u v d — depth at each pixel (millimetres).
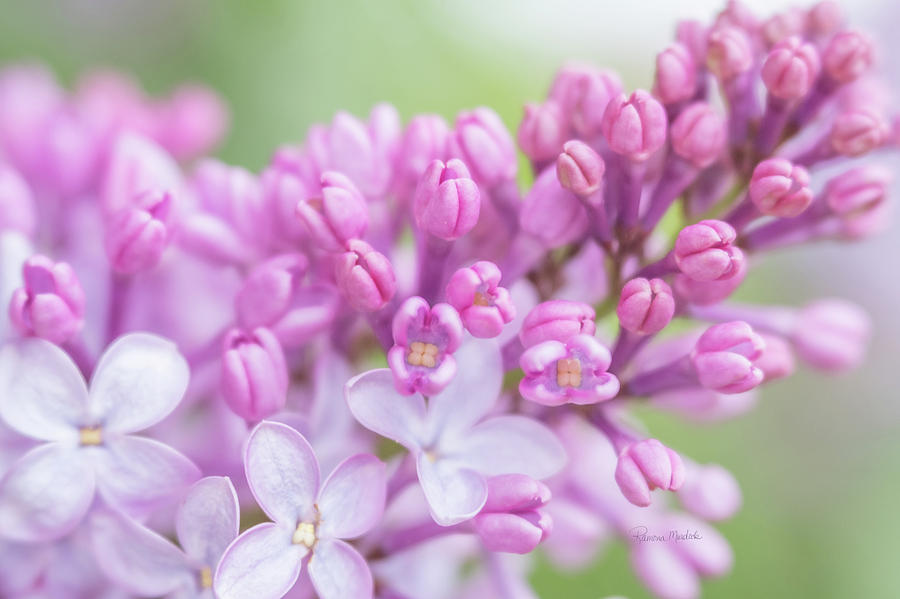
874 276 257
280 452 165
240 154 251
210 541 167
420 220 169
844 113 178
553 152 176
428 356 164
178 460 170
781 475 248
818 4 181
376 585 178
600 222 172
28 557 178
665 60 173
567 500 192
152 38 255
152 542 169
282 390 171
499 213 176
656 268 170
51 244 201
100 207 198
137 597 178
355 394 165
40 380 170
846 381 253
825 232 181
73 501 169
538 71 266
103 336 188
